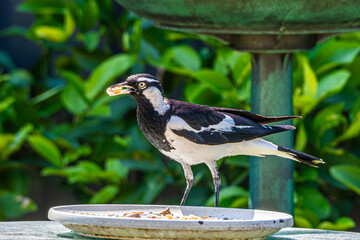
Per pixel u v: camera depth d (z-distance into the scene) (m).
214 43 9.05
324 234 5.38
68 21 9.77
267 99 6.23
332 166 8.43
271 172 6.25
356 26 5.73
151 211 5.33
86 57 10.16
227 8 5.39
